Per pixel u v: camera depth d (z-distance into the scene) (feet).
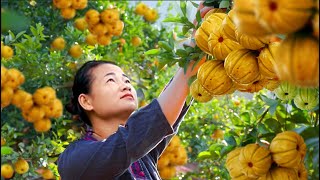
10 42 12.69
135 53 16.80
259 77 5.96
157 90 15.79
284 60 4.33
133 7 18.62
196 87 6.73
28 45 13.23
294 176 6.12
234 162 6.35
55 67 13.70
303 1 4.13
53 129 14.84
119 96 9.31
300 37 4.29
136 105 9.48
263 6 4.17
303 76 4.31
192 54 6.94
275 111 7.02
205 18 6.91
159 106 7.53
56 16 15.69
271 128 6.86
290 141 5.98
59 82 14.14
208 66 6.24
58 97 14.37
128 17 18.04
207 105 15.29
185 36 7.86
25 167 12.45
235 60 5.85
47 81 13.51
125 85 9.41
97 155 7.84
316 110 6.48
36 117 12.42
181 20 7.42
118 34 14.96
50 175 12.80
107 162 7.73
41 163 12.68
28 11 15.53
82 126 14.06
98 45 15.85
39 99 12.37
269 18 4.17
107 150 7.74
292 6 4.10
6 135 12.57
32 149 12.70
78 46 14.57
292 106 7.04
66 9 14.32
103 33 14.76
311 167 6.50
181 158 13.44
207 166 13.91
